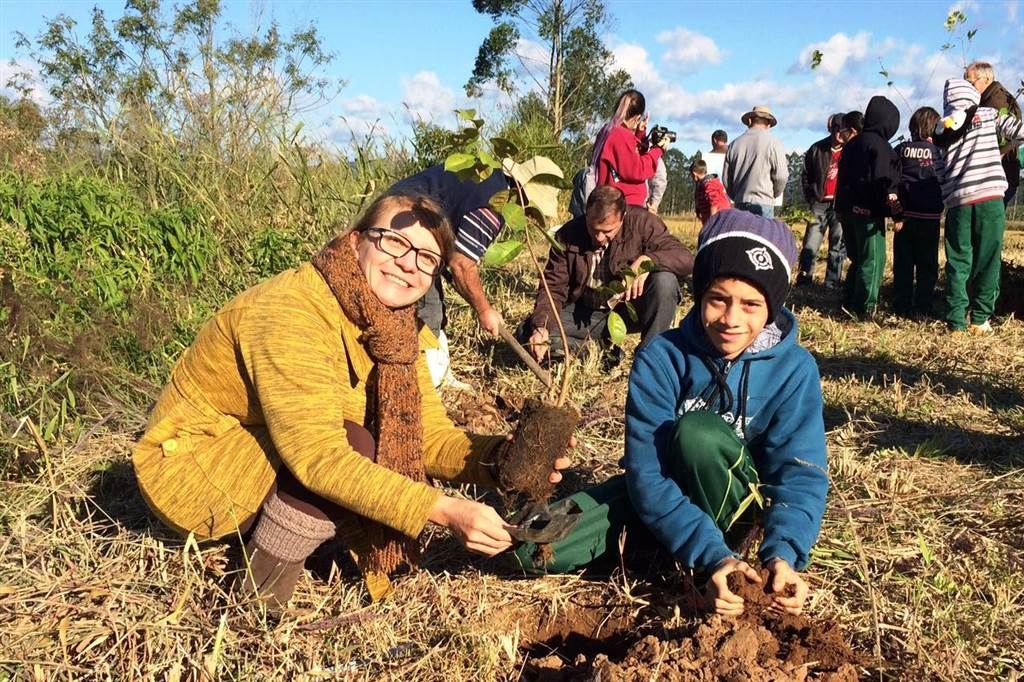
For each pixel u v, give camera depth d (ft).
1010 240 52.11
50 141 22.67
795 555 7.71
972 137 21.35
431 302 14.65
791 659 7.02
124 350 14.62
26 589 8.22
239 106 23.76
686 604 8.24
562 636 8.40
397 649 7.68
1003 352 19.92
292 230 20.67
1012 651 7.69
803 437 8.31
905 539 9.71
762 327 8.25
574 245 17.13
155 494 8.00
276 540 7.81
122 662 7.36
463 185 12.06
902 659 7.54
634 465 8.46
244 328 7.46
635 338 20.21
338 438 7.24
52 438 11.53
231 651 7.54
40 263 16.11
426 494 7.22
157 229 18.07
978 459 12.75
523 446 7.64
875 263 24.07
